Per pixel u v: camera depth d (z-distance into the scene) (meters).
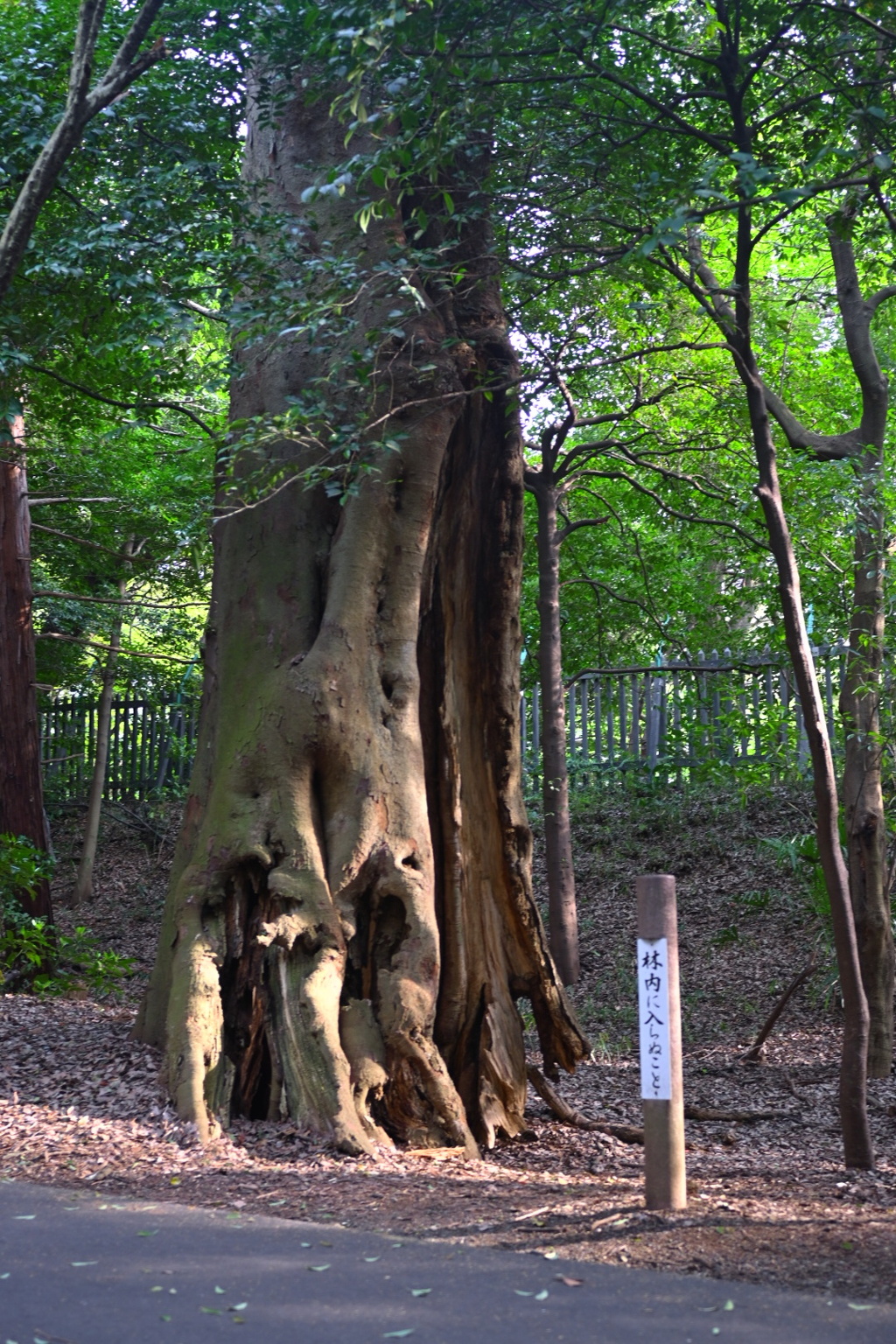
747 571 13.55
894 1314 3.26
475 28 6.24
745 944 11.34
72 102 6.65
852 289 9.90
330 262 6.47
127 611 16.48
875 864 8.87
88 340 8.43
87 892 15.28
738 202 4.90
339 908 6.29
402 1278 3.51
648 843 13.60
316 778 6.60
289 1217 4.21
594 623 15.78
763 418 5.89
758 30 6.68
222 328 9.06
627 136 7.53
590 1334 3.08
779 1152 6.46
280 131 7.82
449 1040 6.90
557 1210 4.40
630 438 12.58
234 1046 6.02
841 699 9.30
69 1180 4.67
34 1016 8.25
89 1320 3.15
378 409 7.02
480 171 7.70
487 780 7.58
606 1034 9.94
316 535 7.12
